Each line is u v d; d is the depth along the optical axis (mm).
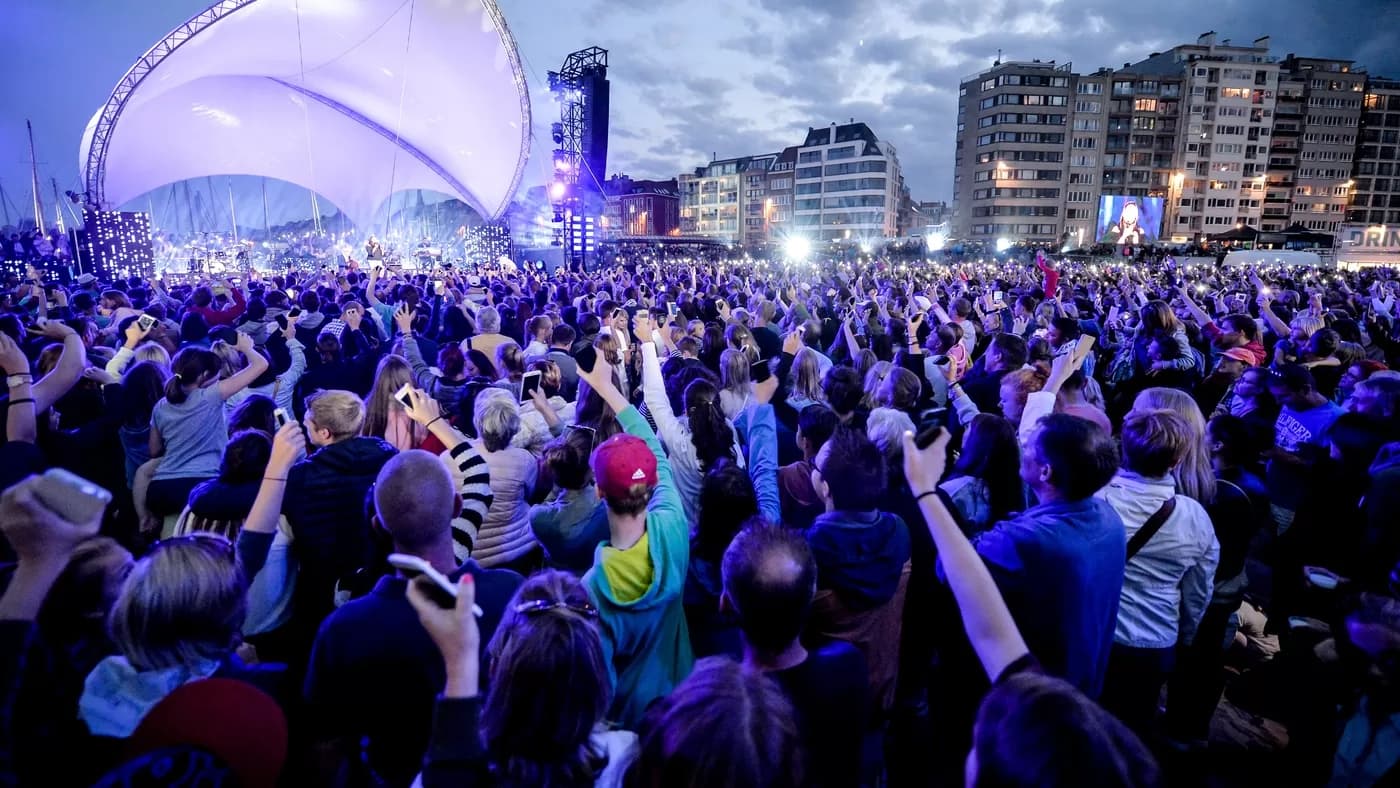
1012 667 1461
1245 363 5621
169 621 1535
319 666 1747
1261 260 42875
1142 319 6254
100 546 1706
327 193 43156
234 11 24203
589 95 27750
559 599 1458
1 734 1278
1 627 1242
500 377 4758
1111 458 2107
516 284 13148
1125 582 2537
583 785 1312
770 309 7602
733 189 120000
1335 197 98938
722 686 1073
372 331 8055
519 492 3133
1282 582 3855
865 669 1766
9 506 1237
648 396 3240
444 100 32594
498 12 26750
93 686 1530
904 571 2400
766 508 2840
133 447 3980
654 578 2006
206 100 33094
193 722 1404
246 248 36781
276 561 2598
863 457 2254
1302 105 96625
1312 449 3832
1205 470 2887
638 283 16812
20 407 2717
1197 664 3004
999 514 2822
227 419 4551
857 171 103125
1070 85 93375
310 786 1761
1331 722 1875
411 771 1813
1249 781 2895
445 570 1878
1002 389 3969
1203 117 94125
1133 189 96188
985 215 97688
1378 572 2998
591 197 28625
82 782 1480
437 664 1773
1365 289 17328
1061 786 892
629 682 2035
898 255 67500
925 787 2662
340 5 25656
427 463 1868
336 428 2695
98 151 25312
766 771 967
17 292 9742
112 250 21438
